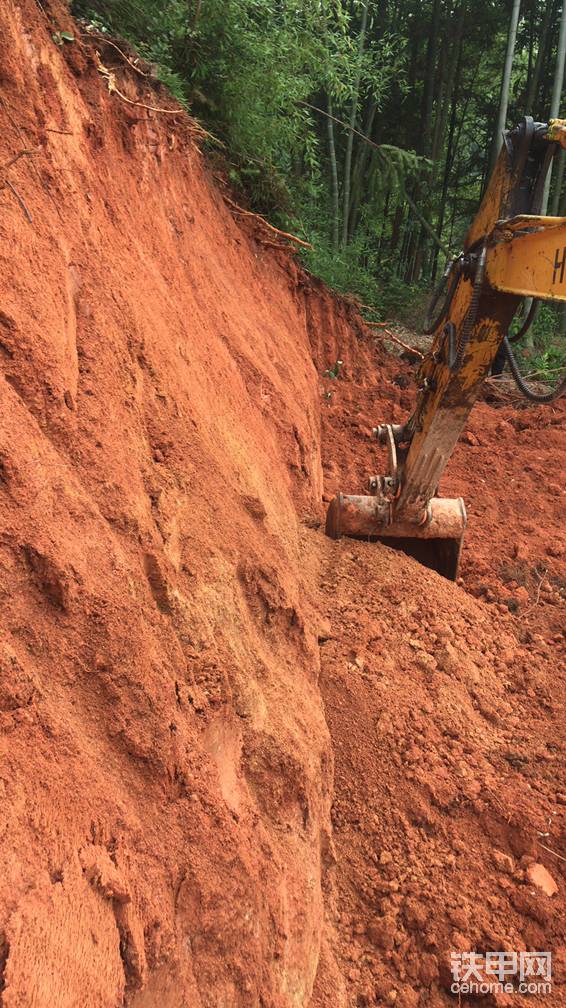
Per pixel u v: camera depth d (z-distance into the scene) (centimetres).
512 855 350
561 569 657
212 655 262
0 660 172
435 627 485
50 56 333
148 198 478
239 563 331
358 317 1162
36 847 155
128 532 248
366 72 1236
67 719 186
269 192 948
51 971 138
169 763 208
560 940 312
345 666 424
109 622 208
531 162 342
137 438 294
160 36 709
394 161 1495
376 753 380
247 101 820
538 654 516
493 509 766
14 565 192
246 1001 198
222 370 482
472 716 428
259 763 262
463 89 2158
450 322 413
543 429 988
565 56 1274
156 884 185
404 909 314
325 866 317
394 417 966
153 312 377
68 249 301
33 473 210
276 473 513
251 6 802
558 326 1547
